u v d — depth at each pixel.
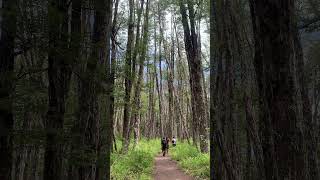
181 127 45.59
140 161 18.72
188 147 26.17
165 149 28.44
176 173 17.59
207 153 20.20
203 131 21.05
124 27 19.73
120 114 40.62
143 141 41.91
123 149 20.50
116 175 14.73
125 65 14.72
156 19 32.56
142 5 22.34
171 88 40.94
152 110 49.19
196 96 21.28
